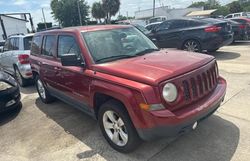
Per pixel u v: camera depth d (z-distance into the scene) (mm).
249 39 13641
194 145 3656
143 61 3641
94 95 3801
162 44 10945
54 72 5008
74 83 4312
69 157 3748
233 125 4117
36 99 6789
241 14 30719
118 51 4121
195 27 9852
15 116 5668
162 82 2984
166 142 3801
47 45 5445
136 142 3445
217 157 3344
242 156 3312
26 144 4305
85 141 4148
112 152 3742
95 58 3904
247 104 4898
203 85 3406
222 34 9484
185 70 3213
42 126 4934
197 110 3127
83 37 4164
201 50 9828
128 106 3160
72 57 3908
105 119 3789
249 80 6375
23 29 46844
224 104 4980
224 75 7016
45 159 3779
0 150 4219
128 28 4820
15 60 8086
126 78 3264
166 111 2965
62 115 5375
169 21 10742
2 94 5461
